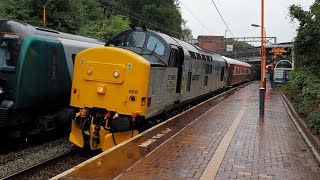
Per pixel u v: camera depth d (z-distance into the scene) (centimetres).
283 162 819
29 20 2664
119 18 4250
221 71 2577
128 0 6078
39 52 1131
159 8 5928
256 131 1184
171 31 5828
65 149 1115
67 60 1290
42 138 1298
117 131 1027
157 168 749
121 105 1023
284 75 3722
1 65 1063
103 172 714
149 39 1229
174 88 1329
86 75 1055
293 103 1948
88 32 3631
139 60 1017
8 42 1077
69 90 1320
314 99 1598
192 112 1580
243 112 1647
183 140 1013
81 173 704
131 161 794
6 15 2628
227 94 2681
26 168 899
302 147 964
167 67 1205
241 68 4081
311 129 1130
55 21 2861
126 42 1244
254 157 855
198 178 692
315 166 791
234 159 834
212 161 811
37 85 1134
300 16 2283
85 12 3891
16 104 1059
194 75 1641
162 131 1125
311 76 2125
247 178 701
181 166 767
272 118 1484
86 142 1059
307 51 2258
